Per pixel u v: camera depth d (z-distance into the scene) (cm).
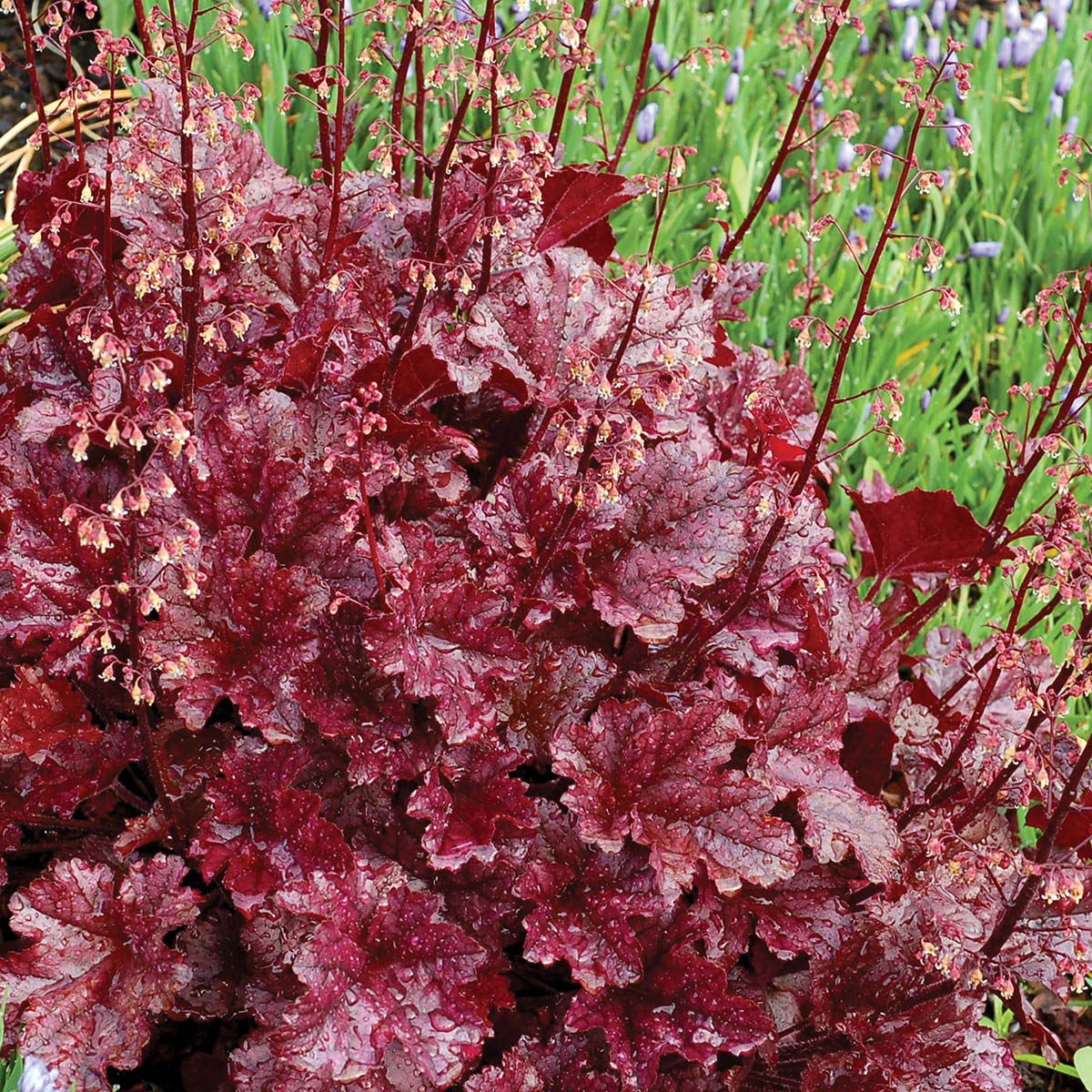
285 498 123
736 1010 119
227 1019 125
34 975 117
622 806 122
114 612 121
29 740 120
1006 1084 121
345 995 116
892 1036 121
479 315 127
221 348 124
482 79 117
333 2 126
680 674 127
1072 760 131
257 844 120
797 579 127
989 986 123
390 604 119
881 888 126
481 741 122
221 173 129
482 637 121
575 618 128
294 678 121
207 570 121
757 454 129
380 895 119
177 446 111
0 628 120
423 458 127
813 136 129
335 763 123
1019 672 124
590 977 119
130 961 118
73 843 125
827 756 124
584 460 119
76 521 121
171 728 124
